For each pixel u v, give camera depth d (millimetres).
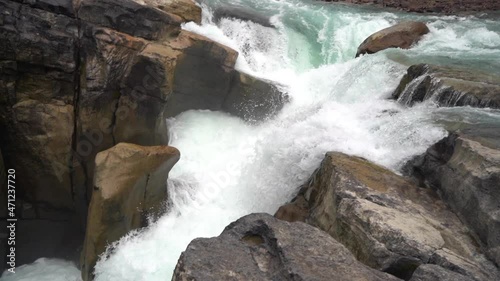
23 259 8961
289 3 17656
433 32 13961
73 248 9219
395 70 10711
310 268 4215
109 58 8938
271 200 8305
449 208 6148
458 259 5035
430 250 5125
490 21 16375
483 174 5648
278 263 4344
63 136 8773
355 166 6844
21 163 8750
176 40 10008
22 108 8516
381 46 13008
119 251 7688
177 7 12078
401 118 8156
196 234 8180
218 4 14891
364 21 15445
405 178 6867
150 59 9008
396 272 5129
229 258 4340
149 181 8094
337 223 5930
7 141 8609
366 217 5566
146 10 9656
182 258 4277
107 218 7504
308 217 6887
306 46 14133
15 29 8328
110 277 7477
